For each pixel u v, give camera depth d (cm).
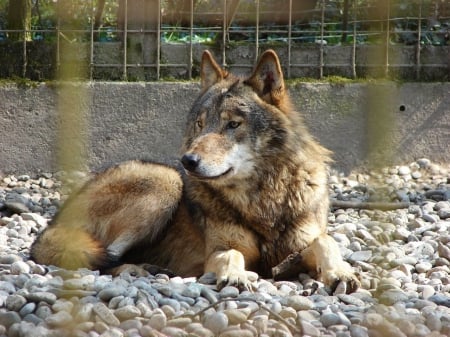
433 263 1066
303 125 1068
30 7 1764
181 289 869
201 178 976
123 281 884
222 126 1009
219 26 1758
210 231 1023
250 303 811
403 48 1691
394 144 1664
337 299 874
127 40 1669
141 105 1650
